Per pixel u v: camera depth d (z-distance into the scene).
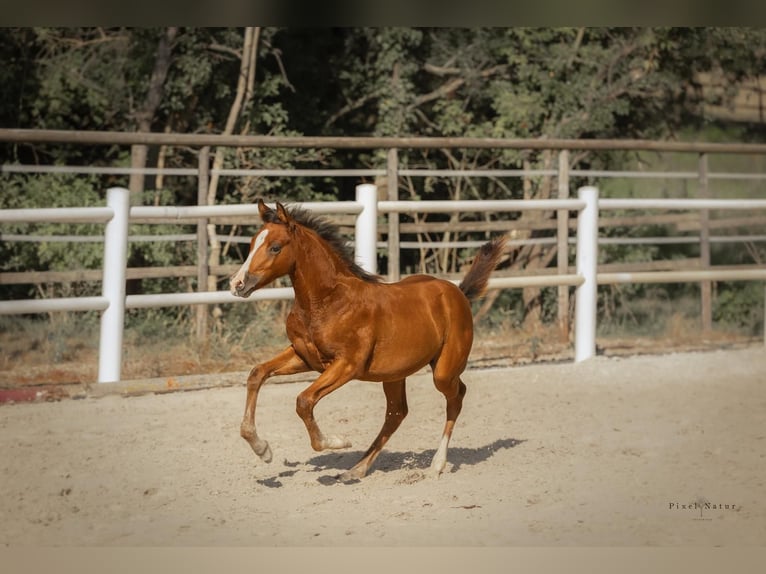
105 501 6.95
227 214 10.94
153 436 8.80
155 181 16.30
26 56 16.44
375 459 7.86
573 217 16.23
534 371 11.90
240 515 6.66
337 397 10.53
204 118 17.30
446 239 15.56
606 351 13.48
